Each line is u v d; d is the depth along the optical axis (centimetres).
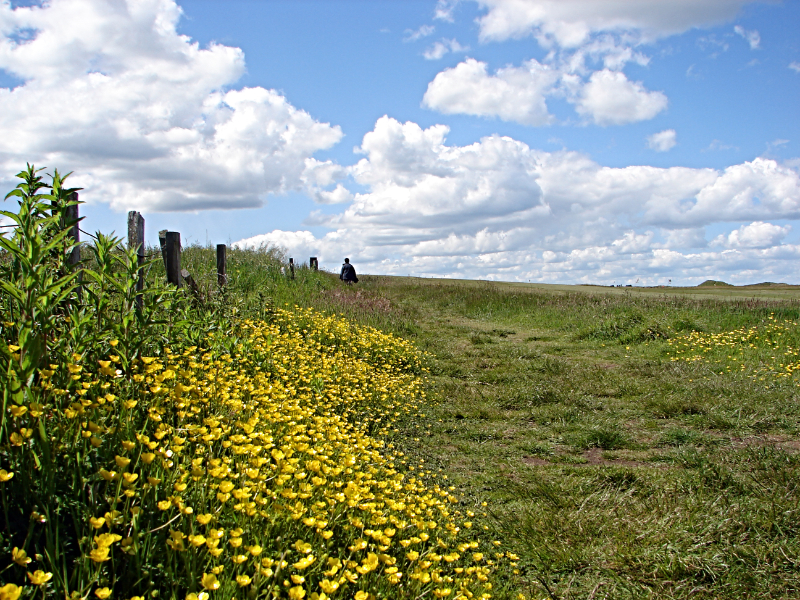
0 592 138
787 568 279
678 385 710
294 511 232
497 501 371
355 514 267
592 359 979
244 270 1134
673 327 1139
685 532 312
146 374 324
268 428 348
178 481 220
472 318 1588
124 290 331
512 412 620
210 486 231
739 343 1002
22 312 243
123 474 200
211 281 714
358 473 303
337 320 1030
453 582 249
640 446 496
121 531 195
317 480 262
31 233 249
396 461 434
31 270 241
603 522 333
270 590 187
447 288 2094
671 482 388
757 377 768
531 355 966
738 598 260
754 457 436
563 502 364
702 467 413
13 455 201
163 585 184
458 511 339
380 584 223
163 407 308
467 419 595
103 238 330
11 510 188
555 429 555
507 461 459
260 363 543
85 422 231
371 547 241
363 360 823
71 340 292
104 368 271
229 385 397
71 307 317
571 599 264
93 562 178
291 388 491
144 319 342
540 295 1783
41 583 153
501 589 267
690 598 262
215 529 199
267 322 849
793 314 1177
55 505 196
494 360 923
